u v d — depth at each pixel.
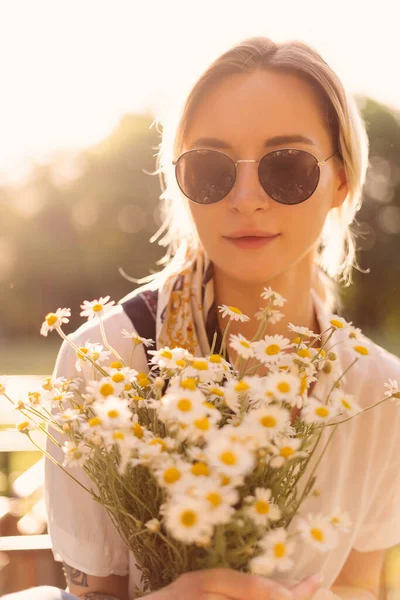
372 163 16.80
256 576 0.58
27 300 18.66
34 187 18.41
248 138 0.70
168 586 0.58
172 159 0.79
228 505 0.51
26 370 11.80
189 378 0.58
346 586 0.82
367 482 0.80
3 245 18.52
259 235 0.70
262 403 0.57
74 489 0.76
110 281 18.53
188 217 0.82
